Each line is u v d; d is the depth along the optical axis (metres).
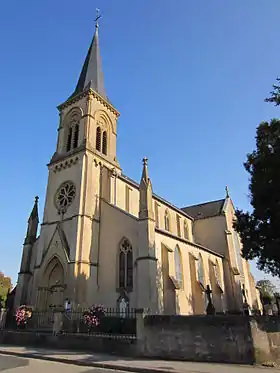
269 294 67.62
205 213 57.19
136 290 27.28
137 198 39.75
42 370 13.31
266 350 14.87
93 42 47.72
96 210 33.66
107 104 41.34
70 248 30.64
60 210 34.25
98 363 14.61
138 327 17.28
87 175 34.09
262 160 20.14
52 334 21.00
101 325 24.23
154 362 14.89
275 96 18.61
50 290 31.48
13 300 35.31
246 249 22.75
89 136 36.81
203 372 12.38
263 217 21.23
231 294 45.94
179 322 16.41
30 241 37.31
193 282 35.38
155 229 31.11
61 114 41.81
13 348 20.25
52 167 38.28
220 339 15.25
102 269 31.00
